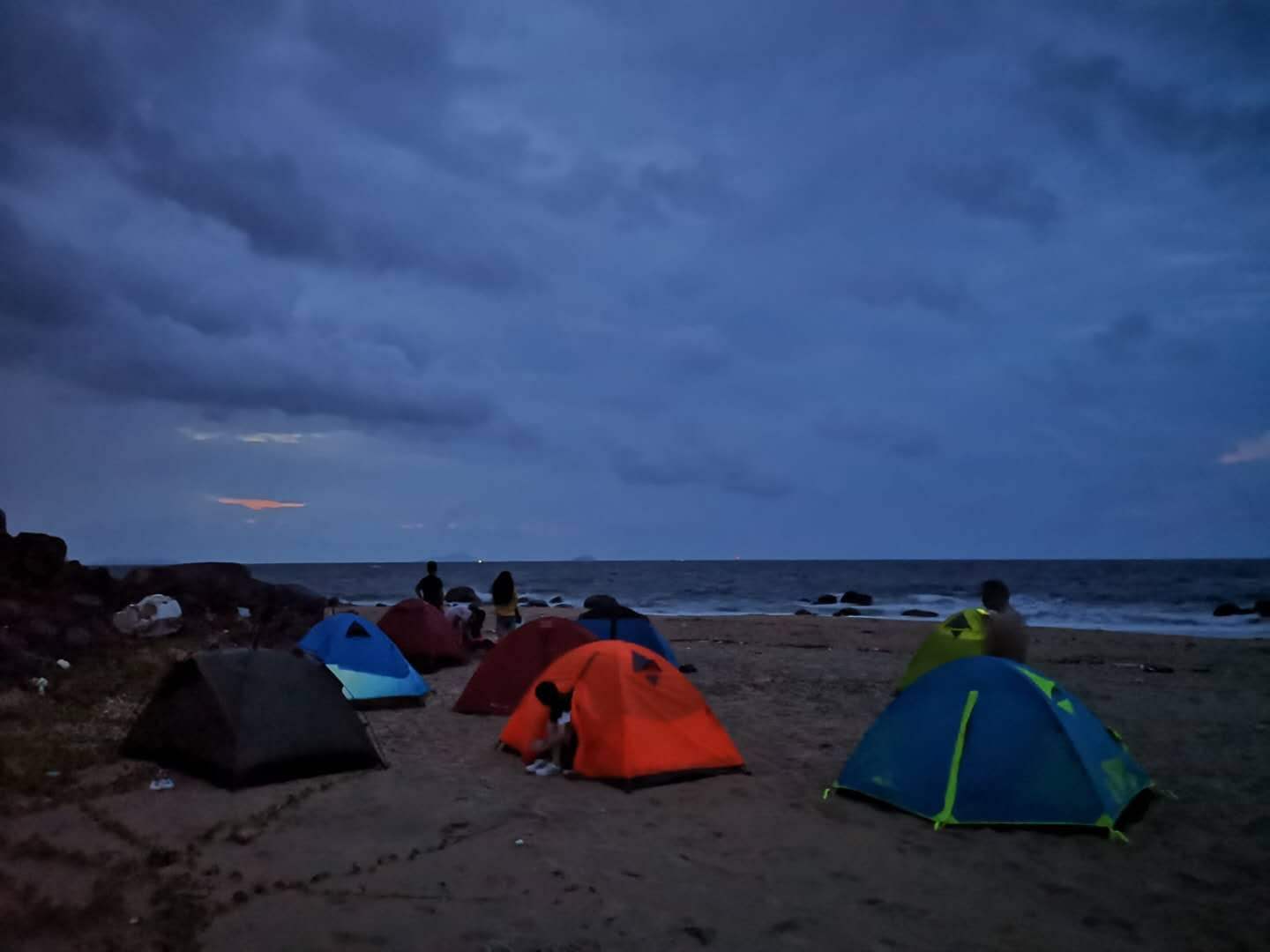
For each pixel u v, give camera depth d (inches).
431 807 283.0
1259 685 553.3
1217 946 189.8
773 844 251.6
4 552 652.7
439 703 476.1
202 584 812.0
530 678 439.5
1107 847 251.1
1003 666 288.2
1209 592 1966.0
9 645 480.1
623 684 325.7
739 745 380.8
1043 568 4490.7
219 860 232.4
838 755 361.4
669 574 4281.5
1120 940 192.5
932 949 186.7
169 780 303.3
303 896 208.7
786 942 188.9
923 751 283.9
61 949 178.1
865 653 732.0
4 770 302.5
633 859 238.1
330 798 292.5
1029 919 203.2
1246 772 338.0
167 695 333.1
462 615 676.7
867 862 237.8
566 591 2566.4
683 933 192.2
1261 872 233.3
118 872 220.7
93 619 636.7
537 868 230.4
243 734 307.6
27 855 231.6
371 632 481.7
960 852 245.9
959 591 2267.5
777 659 686.5
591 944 186.1
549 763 329.4
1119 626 1163.9
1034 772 268.4
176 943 181.6
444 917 198.5
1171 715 454.3
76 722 386.0
